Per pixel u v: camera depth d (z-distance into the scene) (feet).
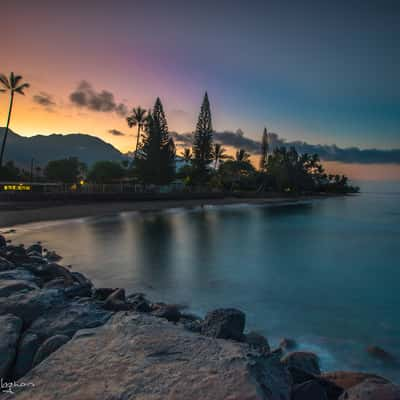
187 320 17.35
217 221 86.63
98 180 176.35
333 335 17.11
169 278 28.68
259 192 241.76
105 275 28.94
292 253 44.42
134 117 191.62
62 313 11.99
